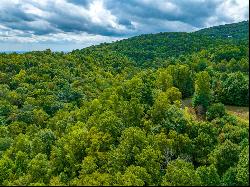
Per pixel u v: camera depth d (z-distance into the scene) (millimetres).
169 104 108250
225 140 83438
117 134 88250
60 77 183500
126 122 95500
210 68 162250
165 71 143000
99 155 78312
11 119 131750
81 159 83375
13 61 199375
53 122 121438
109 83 183375
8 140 107438
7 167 84188
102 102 121938
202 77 115062
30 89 164750
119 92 123562
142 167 70125
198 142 83688
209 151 81250
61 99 154750
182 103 129125
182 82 141500
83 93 160875
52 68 198250
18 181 74188
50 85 169625
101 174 70125
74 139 86250
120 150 76812
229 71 171875
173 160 76125
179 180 64938
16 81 175750
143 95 116000
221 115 104812
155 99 113625
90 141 85375
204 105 113625
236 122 98875
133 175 65938
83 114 113812
